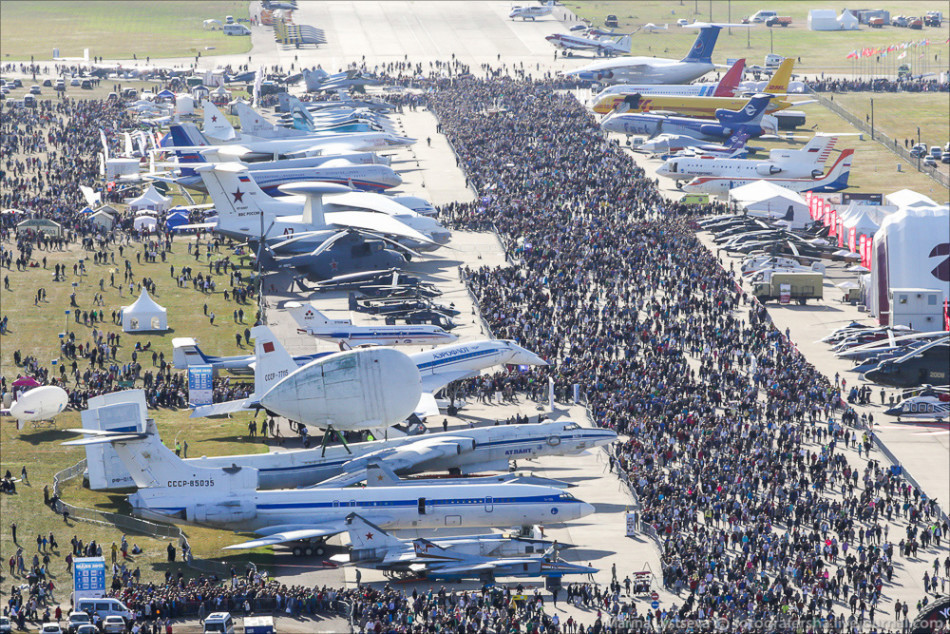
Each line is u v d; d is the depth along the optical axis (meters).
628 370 144.88
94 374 148.25
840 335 161.25
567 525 111.38
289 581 101.00
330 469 117.31
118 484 116.75
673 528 109.25
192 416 128.50
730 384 142.12
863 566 101.12
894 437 129.12
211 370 139.12
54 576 100.69
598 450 129.38
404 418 122.88
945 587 100.38
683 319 164.25
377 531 102.62
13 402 140.00
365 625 89.81
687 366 146.25
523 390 144.50
